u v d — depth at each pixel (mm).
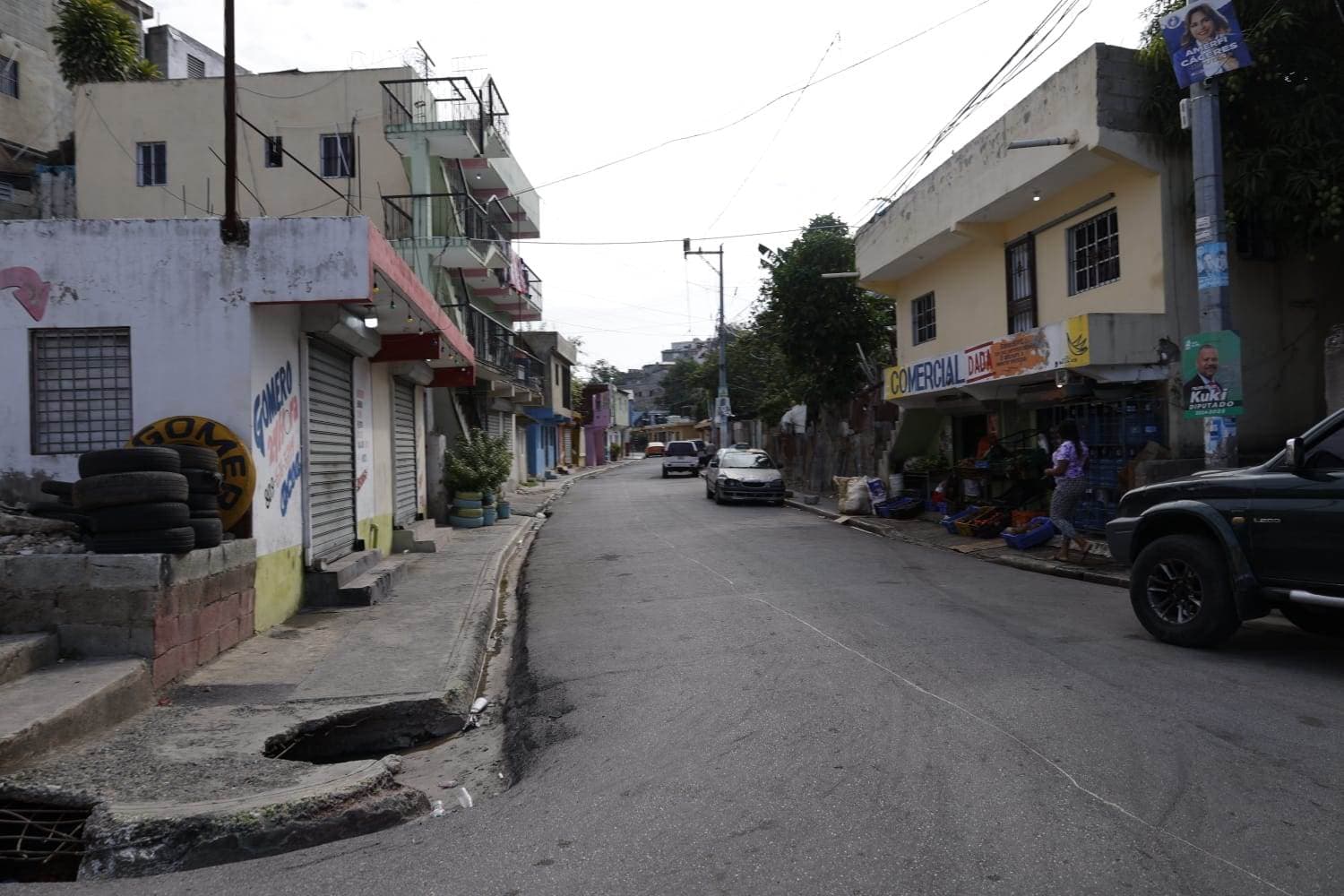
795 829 4027
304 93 24094
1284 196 11375
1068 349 12141
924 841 3828
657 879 3629
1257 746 4852
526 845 4070
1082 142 12289
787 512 22531
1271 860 3580
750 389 49750
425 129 22547
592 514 23156
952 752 4898
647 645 8062
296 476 9625
